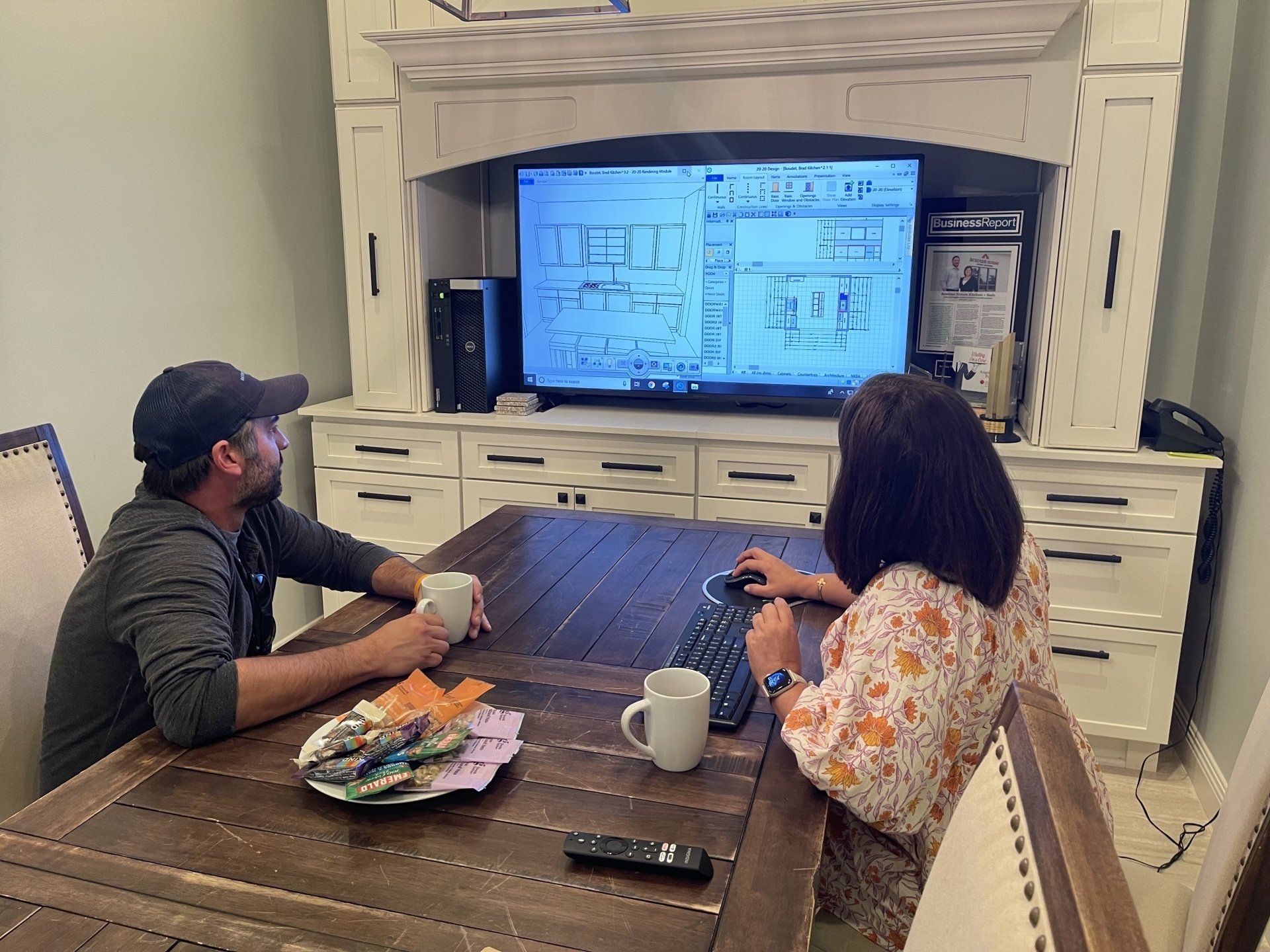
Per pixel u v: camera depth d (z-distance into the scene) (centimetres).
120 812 102
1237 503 239
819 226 283
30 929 83
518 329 319
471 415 304
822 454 271
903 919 119
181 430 133
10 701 138
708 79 260
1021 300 273
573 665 137
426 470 308
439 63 271
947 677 104
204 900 87
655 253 299
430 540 313
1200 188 268
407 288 298
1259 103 235
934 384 113
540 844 96
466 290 298
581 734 118
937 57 240
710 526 205
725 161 286
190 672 117
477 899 87
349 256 301
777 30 244
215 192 282
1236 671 230
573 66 264
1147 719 256
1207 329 268
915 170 272
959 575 107
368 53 284
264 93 299
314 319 329
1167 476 243
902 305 282
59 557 149
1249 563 227
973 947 53
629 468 287
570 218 304
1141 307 240
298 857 94
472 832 98
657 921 84
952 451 107
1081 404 248
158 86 260
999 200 271
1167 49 227
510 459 298
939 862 64
